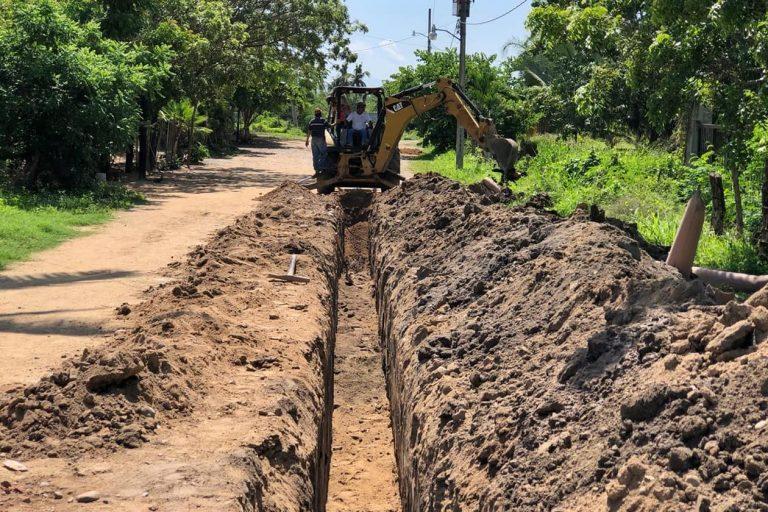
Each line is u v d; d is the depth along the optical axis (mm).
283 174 36125
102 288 12203
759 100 11594
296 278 12141
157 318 9227
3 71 22281
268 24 41688
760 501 3811
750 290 8414
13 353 8867
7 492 5418
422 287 10211
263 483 6027
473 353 7438
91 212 20562
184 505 5258
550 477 4820
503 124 41875
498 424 5758
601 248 7777
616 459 4535
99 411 6434
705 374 4742
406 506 7379
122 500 5328
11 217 17984
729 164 12625
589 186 20109
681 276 7461
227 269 12578
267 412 6984
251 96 59469
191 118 38750
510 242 10125
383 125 22984
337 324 13711
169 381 7125
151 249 15977
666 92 12773
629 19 14477
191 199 25188
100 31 25484
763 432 4129
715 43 12109
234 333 8992
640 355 5418
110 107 23328
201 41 33781
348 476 8742
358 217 21688
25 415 6332
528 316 7480
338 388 11258
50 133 22781
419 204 16328
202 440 6340
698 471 4109
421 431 6891
